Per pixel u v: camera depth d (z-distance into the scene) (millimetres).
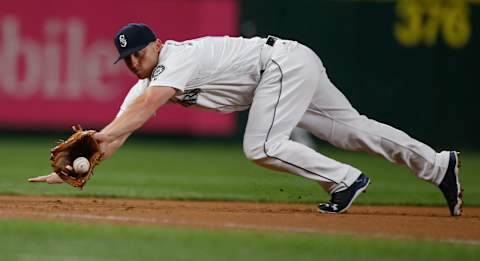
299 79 26094
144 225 22969
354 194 26734
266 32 66812
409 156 27281
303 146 26359
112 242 20031
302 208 30484
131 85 65875
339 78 67188
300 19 66812
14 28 65562
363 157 63875
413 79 67188
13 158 53781
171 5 66688
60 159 25062
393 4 66875
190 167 52188
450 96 67312
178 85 24641
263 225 23672
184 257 18484
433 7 66812
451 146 67625
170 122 67625
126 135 26188
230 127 67625
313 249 19828
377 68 67250
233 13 66875
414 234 23016
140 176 45781
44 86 66000
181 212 27016
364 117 27594
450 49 67062
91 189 37312
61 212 25875
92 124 66125
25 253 18594
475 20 66875
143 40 24922
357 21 67000
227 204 32219
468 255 19672
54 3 65750
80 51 66000
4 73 65812
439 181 27578
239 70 25922
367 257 19125
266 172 50312
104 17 65938
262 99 26094
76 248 19234
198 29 67000
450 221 26531
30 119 66312
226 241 20469
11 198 31984
